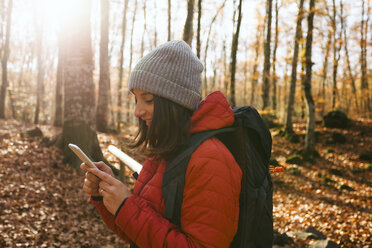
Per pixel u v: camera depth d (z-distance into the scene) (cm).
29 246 409
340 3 2256
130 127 1744
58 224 484
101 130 1282
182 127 84
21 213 485
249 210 85
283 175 1054
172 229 79
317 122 1750
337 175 1082
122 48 1947
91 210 554
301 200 827
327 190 924
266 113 1714
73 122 687
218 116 86
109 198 84
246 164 87
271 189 99
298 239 470
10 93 2350
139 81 88
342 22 2403
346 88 2709
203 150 80
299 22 1486
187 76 88
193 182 78
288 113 1559
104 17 1296
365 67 2584
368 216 662
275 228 599
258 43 2338
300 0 1368
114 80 2723
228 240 77
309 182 999
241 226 84
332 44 2023
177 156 83
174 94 85
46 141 783
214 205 76
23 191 549
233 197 79
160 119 85
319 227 595
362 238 523
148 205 84
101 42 1288
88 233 480
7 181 564
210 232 74
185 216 78
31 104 2666
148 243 77
